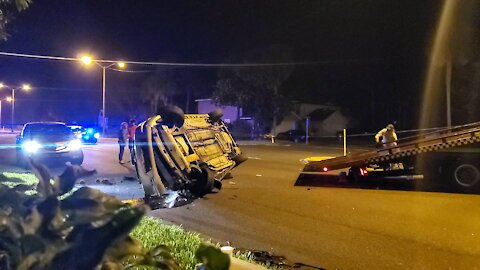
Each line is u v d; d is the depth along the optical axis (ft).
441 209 37.27
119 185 48.14
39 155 58.08
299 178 55.21
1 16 20.26
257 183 50.80
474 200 41.04
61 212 7.12
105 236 6.55
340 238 28.37
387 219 33.50
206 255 7.77
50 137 61.52
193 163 40.96
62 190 8.20
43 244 6.63
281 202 39.81
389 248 26.25
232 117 203.62
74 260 6.55
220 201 39.70
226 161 50.93
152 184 37.91
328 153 97.09
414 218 33.91
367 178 50.47
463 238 28.37
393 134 58.13
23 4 16.61
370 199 41.60
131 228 6.57
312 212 35.83
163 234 23.49
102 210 7.18
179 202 38.68
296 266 22.74
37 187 8.06
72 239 6.81
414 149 47.19
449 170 47.52
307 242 27.32
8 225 6.72
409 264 23.53
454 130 60.08
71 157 61.72
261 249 25.57
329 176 56.75
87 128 120.26
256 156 87.97
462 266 23.21
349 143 146.20
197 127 46.96
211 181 41.04
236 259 19.60
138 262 7.80
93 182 49.75
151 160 37.50
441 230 30.35
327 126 196.44
